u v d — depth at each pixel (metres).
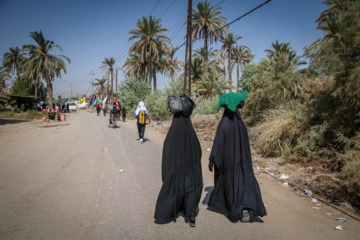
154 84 35.06
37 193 4.29
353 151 4.89
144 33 31.22
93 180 5.09
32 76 34.16
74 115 34.06
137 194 4.38
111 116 17.00
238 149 3.51
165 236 3.03
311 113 6.52
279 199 4.31
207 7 26.97
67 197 4.15
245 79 22.56
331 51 5.88
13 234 2.95
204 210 3.86
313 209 3.91
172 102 3.41
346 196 4.17
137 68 34.28
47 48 34.97
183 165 3.37
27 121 21.92
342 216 3.67
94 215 3.52
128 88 28.89
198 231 3.18
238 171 3.47
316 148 5.96
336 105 5.92
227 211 3.53
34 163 6.36
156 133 13.42
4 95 27.77
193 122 14.51
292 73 8.86
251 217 3.62
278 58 9.38
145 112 10.06
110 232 3.08
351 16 5.50
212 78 23.92
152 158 7.27
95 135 12.16
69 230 3.09
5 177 5.17
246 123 9.56
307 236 3.10
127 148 8.82
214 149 3.57
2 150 8.05
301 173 5.45
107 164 6.44
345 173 4.38
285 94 8.77
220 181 3.62
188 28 16.08
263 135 7.48
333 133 5.79
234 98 3.52
